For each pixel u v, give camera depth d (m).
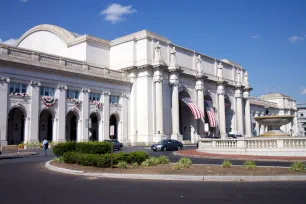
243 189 13.52
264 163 23.86
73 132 61.84
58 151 27.33
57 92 52.53
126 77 65.44
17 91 47.00
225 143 33.44
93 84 58.59
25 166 23.48
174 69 67.75
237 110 94.31
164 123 66.38
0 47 45.12
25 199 11.78
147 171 18.48
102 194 12.64
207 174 16.94
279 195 12.21
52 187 14.30
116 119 64.00
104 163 20.61
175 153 35.44
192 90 75.81
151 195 12.38
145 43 65.62
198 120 76.56
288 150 28.89
